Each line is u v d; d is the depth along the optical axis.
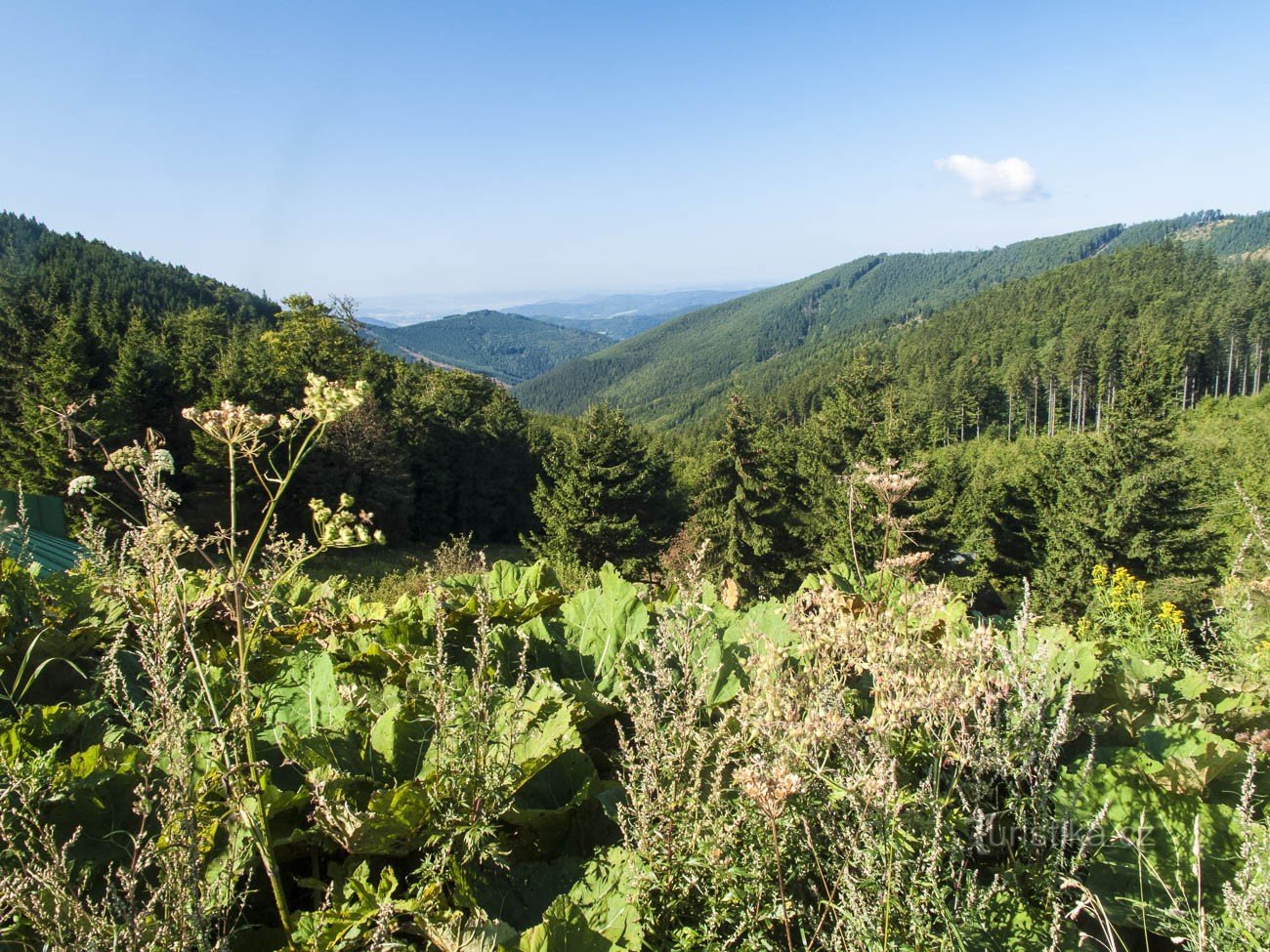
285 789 2.28
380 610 4.21
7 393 30.08
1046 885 1.83
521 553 39.31
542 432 61.84
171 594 1.65
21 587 3.88
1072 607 24.17
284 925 1.65
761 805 1.54
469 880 1.88
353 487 32.38
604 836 2.17
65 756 2.48
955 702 1.83
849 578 3.90
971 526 29.64
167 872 1.45
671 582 4.14
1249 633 4.11
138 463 1.58
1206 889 1.96
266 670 3.00
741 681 2.81
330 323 47.59
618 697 2.89
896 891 1.66
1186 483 24.70
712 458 28.66
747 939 1.70
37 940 1.55
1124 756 2.39
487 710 1.95
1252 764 2.13
